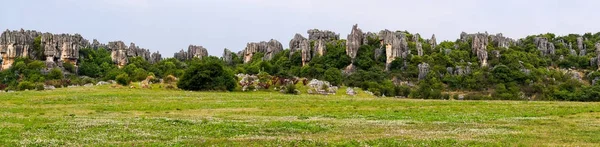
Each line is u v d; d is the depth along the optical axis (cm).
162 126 3178
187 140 2531
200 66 10475
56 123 3272
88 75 17500
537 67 16338
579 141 2645
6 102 5606
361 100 6362
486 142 2544
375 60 17025
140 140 2573
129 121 3453
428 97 11175
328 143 2461
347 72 16350
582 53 18462
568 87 13162
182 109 5031
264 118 3984
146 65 18925
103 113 4453
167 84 10719
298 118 4022
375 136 2761
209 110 4925
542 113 4525
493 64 15962
